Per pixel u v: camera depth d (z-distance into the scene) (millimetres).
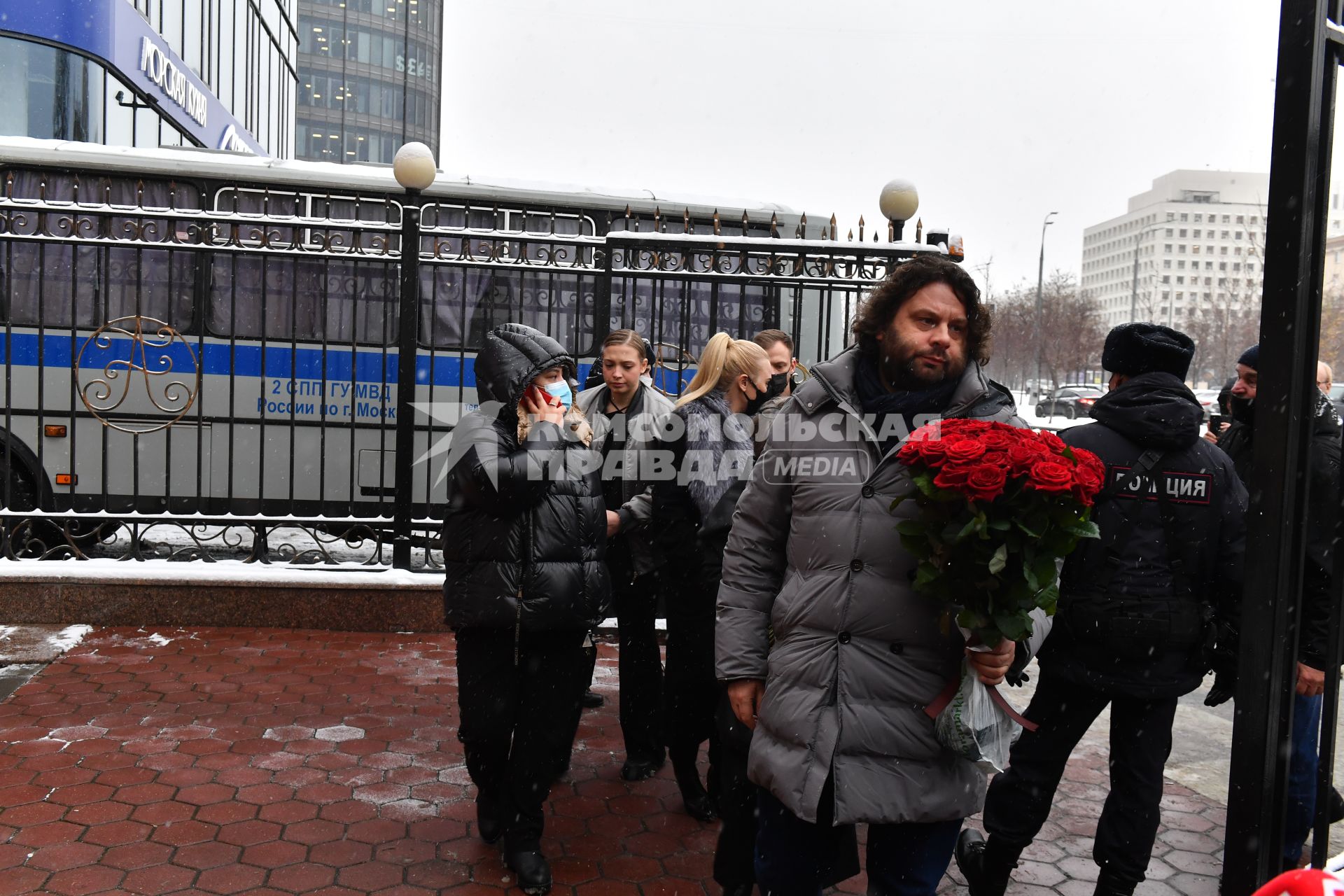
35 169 8156
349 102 66562
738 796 2928
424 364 8539
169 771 3949
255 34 25766
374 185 8508
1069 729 2883
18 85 12977
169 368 6207
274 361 8398
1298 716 3268
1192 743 4699
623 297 5961
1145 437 2789
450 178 8641
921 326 2266
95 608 5848
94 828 3451
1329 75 1888
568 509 3166
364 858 3336
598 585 3221
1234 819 1983
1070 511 2008
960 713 2131
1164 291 123062
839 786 2209
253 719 4547
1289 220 1877
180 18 18688
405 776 4012
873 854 2371
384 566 6211
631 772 4113
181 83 17641
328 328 8461
